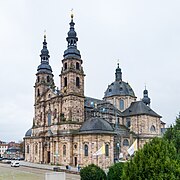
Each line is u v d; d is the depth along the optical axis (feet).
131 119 407.64
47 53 422.82
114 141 338.13
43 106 387.55
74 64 356.38
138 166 72.02
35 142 391.04
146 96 513.45
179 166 68.54
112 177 124.88
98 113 376.68
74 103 345.51
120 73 472.03
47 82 409.28
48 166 320.70
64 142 338.13
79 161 318.24
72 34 365.81
